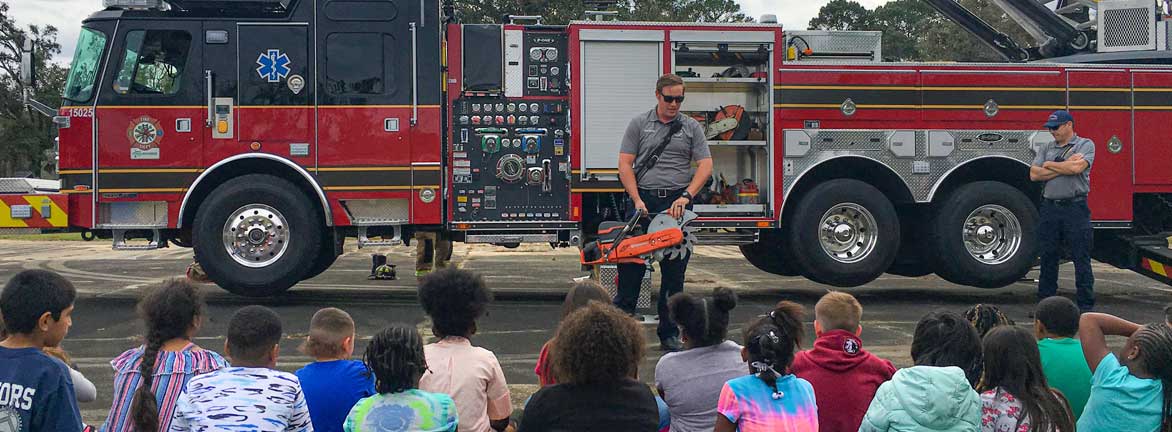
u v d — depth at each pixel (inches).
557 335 128.2
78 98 351.6
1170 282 387.9
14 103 1759.4
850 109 372.5
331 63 355.3
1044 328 165.9
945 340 139.8
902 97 374.3
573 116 359.9
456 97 362.6
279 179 356.2
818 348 155.9
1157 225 410.9
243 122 352.5
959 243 380.5
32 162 1782.7
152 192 350.3
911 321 348.2
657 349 289.3
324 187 354.9
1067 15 455.5
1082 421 149.6
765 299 408.8
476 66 362.0
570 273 530.9
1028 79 379.6
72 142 348.8
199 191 357.4
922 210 391.2
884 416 129.0
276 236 352.8
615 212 368.2
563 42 366.6
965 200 379.9
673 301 156.9
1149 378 141.9
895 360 274.8
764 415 133.6
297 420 130.6
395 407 127.7
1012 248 383.9
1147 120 384.8
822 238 374.6
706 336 154.6
